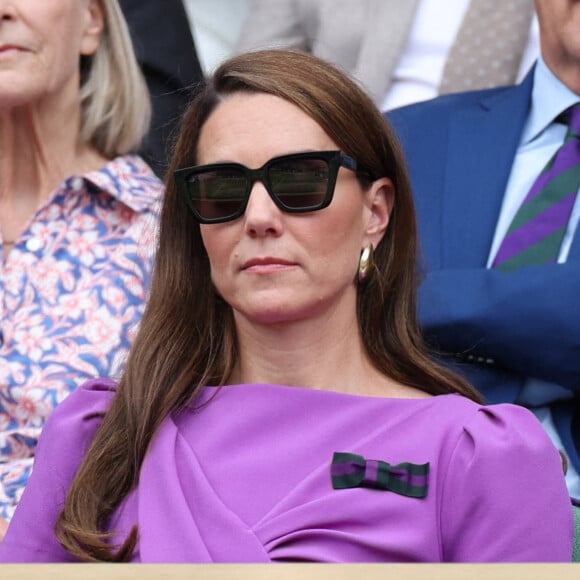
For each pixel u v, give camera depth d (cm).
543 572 623
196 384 1030
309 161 973
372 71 1672
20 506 1034
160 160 1574
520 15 1627
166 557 934
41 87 1368
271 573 622
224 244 986
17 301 1339
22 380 1295
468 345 1260
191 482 968
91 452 1015
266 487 959
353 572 621
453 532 938
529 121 1409
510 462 937
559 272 1249
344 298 1022
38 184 1409
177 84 1711
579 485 1229
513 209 1367
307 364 1016
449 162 1394
